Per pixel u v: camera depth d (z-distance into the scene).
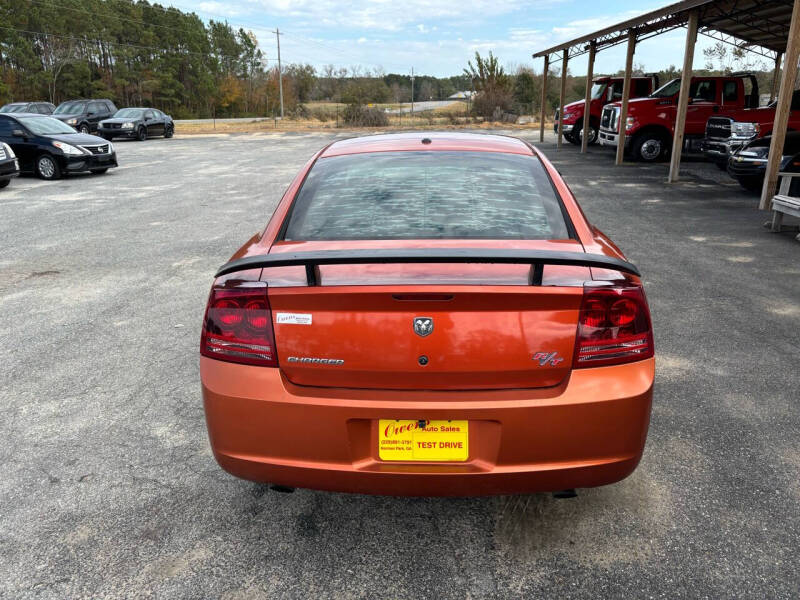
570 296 1.96
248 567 2.29
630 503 2.62
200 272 6.53
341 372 2.02
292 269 2.09
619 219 9.35
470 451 2.04
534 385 2.02
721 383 3.76
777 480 2.77
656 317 4.95
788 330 4.63
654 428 3.24
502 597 2.12
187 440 3.21
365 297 1.94
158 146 27.16
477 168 2.75
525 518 2.55
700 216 9.51
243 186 13.91
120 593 2.17
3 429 3.33
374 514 2.60
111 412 3.51
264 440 2.09
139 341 4.59
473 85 47.16
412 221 2.39
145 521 2.56
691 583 2.16
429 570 2.26
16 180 15.20
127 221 9.63
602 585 2.16
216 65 91.94
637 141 17.59
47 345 4.53
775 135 9.58
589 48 20.31
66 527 2.53
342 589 2.17
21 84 71.00
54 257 7.27
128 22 85.69
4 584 2.22
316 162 2.93
